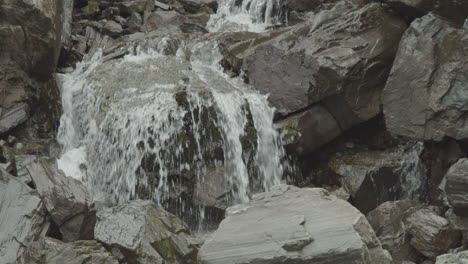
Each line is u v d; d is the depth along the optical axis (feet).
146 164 47.26
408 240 40.78
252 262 30.63
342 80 48.70
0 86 47.93
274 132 50.14
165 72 52.90
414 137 46.09
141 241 35.53
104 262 33.42
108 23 63.36
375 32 51.72
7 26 47.57
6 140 47.52
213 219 46.80
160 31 62.90
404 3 50.93
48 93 50.93
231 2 73.10
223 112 48.80
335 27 52.75
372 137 52.34
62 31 55.01
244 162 49.32
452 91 44.47
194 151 47.83
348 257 30.19
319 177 51.06
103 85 50.78
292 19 65.57
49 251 33.40
